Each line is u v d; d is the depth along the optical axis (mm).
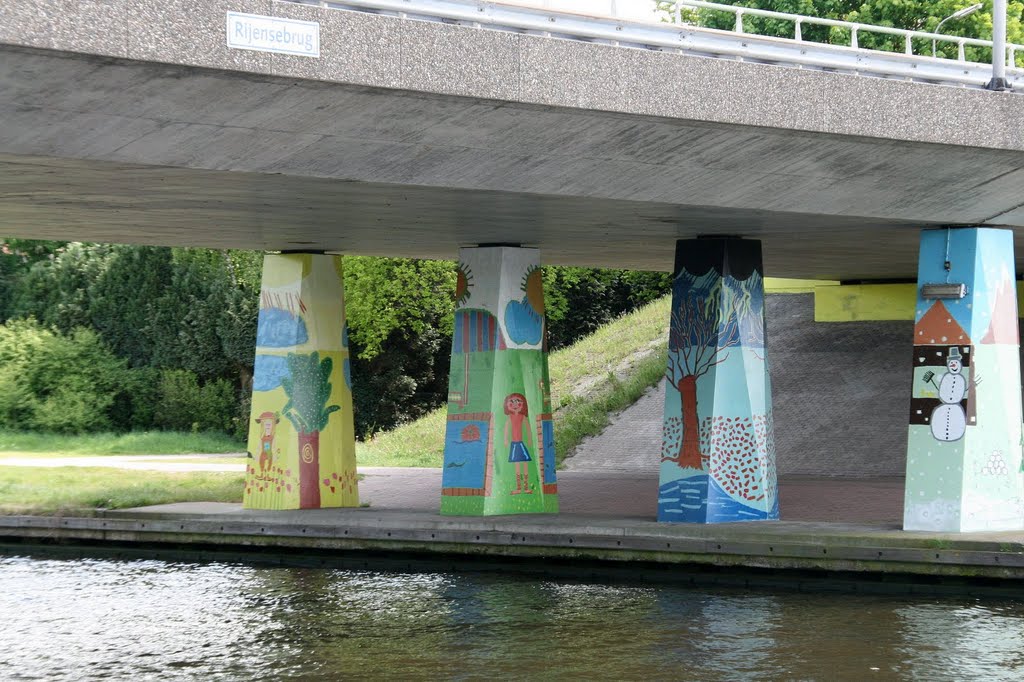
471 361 27594
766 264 35625
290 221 24312
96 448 52312
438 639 19281
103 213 23531
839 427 40656
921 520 23359
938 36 21188
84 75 13508
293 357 29484
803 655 17891
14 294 61625
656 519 26094
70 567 26328
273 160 16547
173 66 13625
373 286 52500
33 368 57906
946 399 23234
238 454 50719
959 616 20125
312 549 26672
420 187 19281
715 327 25656
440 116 16062
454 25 15414
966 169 20812
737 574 23078
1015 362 23531
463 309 27891
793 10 48750
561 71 16266
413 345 55344
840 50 19578
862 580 22219
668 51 17266
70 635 20062
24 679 17531
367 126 15953
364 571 25438
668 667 17344
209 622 20828
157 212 23250
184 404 57406
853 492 31875
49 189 20234
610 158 18234
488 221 23875
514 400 27469
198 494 32125
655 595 22219
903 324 44625
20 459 46062
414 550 25797
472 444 27281
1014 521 23391
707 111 17500
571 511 28234
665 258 32562
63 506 29875
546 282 56219
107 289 59875
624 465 40375
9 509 29641
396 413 55312
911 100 19312
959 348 23172
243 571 25656
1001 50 20500
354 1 15125
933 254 23641
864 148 19422
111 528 28422
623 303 59594
